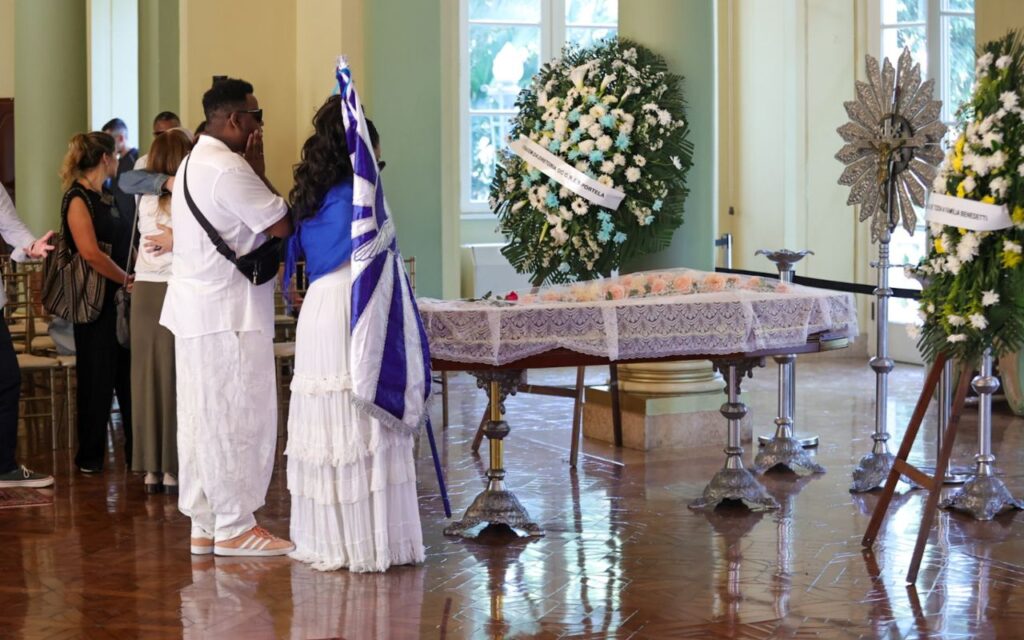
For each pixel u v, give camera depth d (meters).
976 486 6.41
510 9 14.56
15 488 7.18
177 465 6.95
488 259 13.93
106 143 7.47
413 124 10.69
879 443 7.09
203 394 5.58
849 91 12.72
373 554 5.46
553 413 9.71
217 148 5.56
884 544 5.88
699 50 8.08
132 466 7.04
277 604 5.05
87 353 7.55
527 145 7.48
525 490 7.07
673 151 7.54
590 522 6.34
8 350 7.14
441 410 9.88
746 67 13.46
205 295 5.54
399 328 5.36
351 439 5.37
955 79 12.10
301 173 5.40
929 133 6.95
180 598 5.14
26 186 11.90
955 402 5.44
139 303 6.90
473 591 5.20
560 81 7.58
